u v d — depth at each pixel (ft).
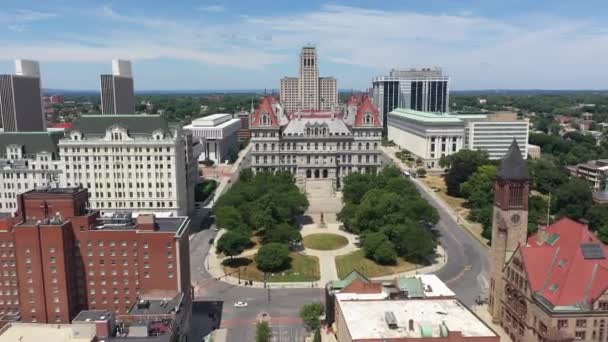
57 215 411.95
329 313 413.80
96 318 343.26
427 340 302.86
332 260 585.22
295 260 581.94
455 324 328.08
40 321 404.36
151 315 360.89
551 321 343.46
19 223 410.52
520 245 396.57
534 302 365.61
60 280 400.06
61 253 395.75
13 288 409.90
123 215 453.17
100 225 433.48
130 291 418.92
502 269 420.77
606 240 613.52
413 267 564.30
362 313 345.92
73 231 412.57
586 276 355.36
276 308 473.26
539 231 419.74
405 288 386.32
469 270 557.33
